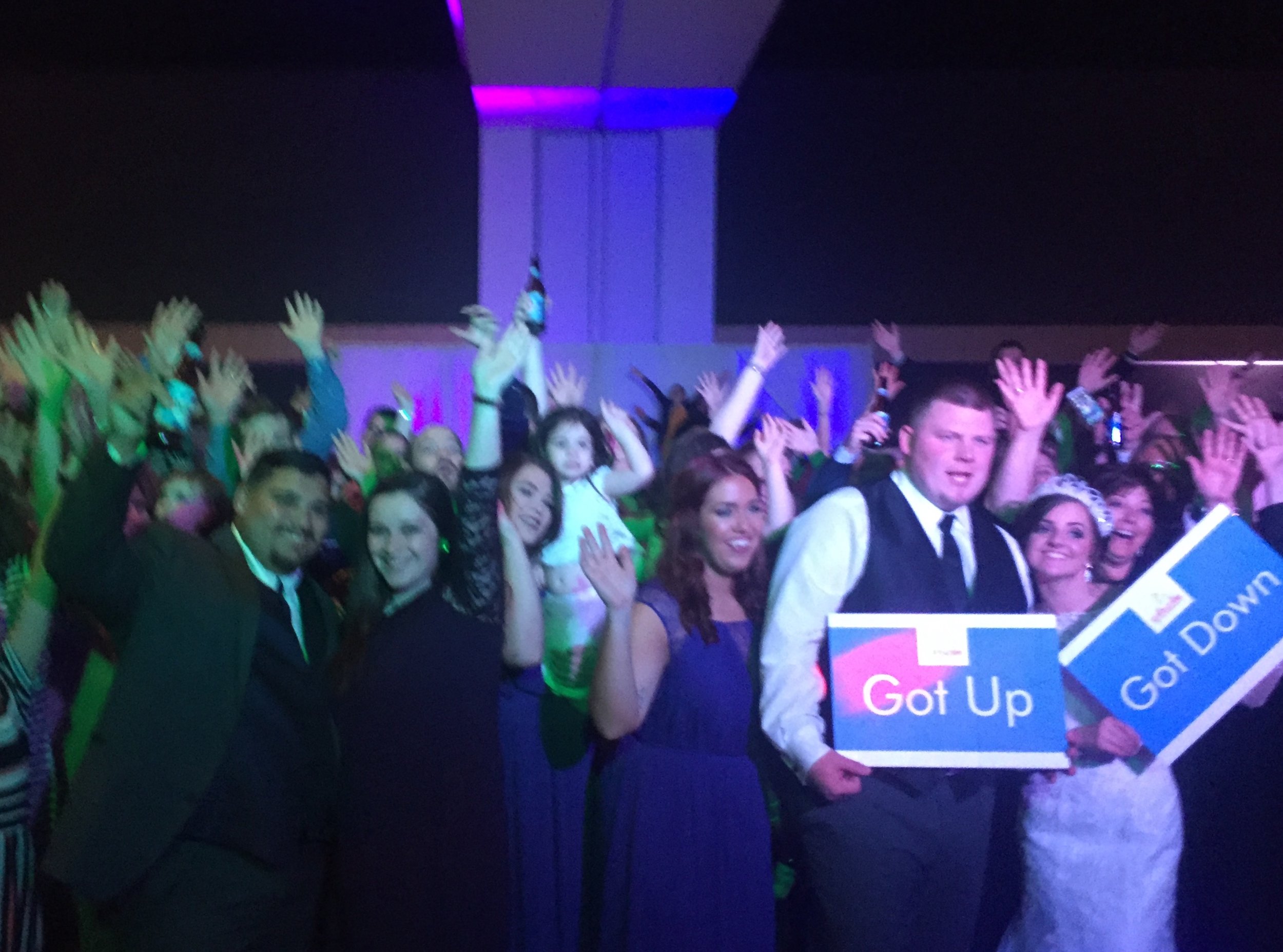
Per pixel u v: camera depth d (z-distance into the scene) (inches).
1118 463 110.2
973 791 101.0
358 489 106.0
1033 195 149.1
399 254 147.9
